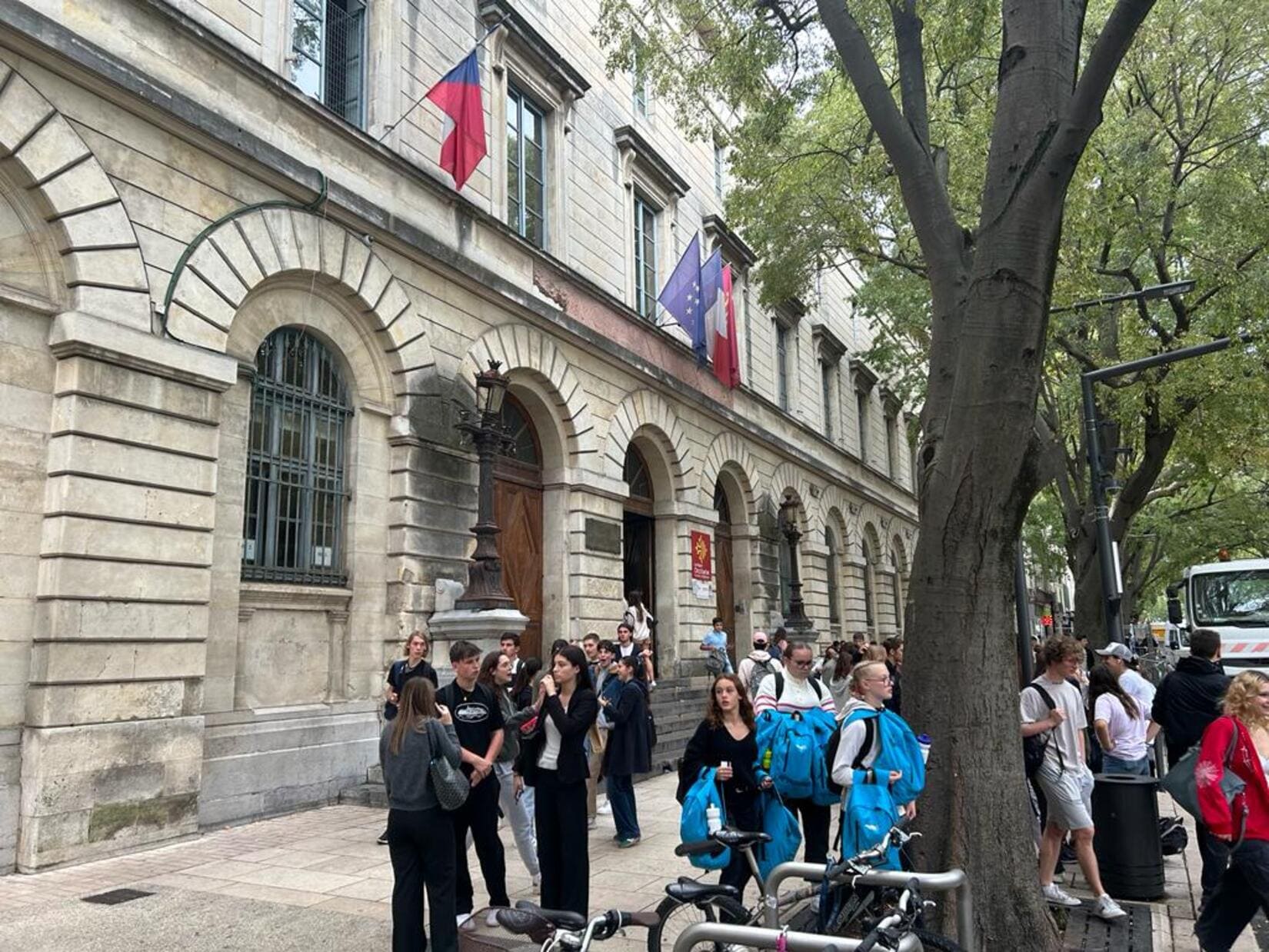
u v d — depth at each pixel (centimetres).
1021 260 543
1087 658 1334
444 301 1266
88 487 792
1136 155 1449
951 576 552
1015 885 516
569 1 1717
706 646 1675
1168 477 2247
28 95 780
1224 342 1277
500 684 641
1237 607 1691
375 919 596
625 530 1941
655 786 1164
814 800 593
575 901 562
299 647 1029
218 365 918
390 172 1205
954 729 536
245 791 918
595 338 1593
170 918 598
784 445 2436
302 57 1148
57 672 752
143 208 872
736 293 2383
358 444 1126
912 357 2153
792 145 1675
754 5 949
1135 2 497
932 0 880
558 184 1608
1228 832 485
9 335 775
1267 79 1434
